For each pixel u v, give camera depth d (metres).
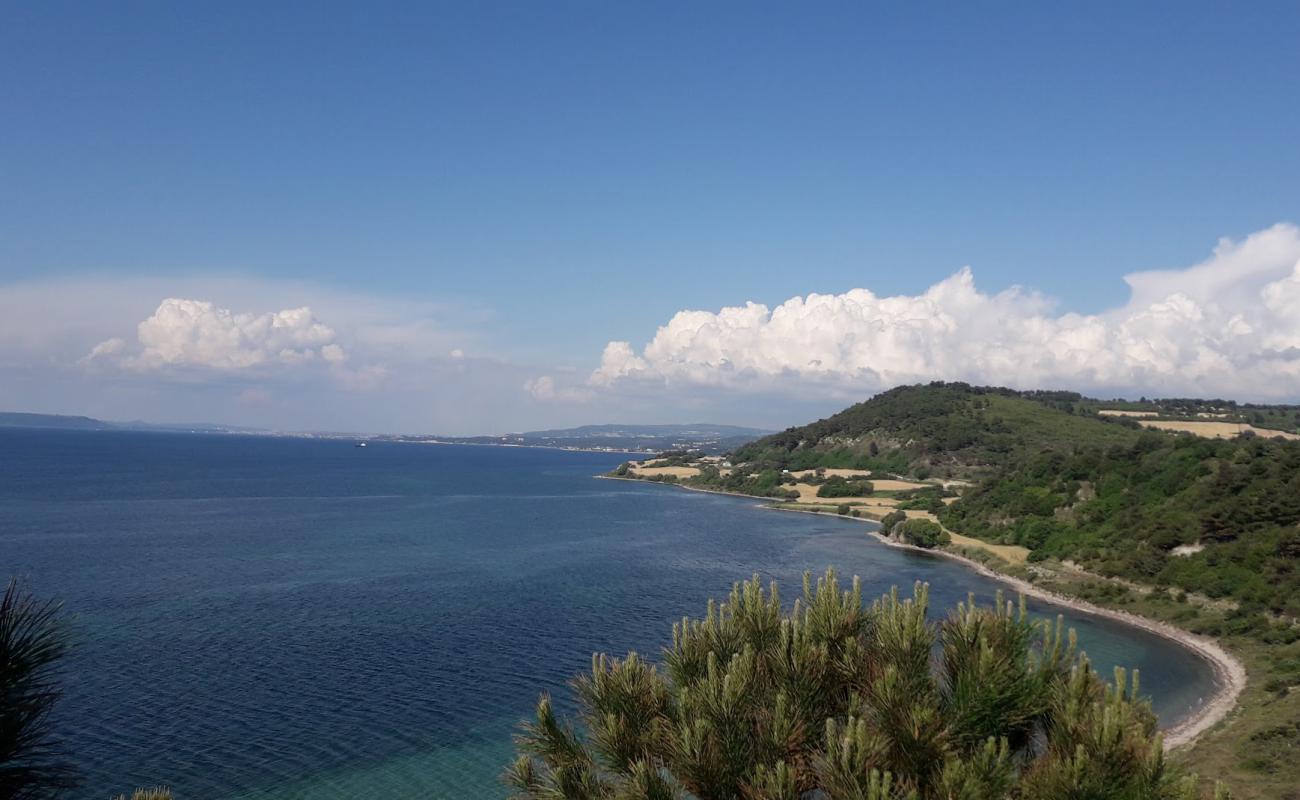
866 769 8.64
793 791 8.85
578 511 154.88
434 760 36.41
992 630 10.20
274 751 36.72
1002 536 107.56
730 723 9.67
